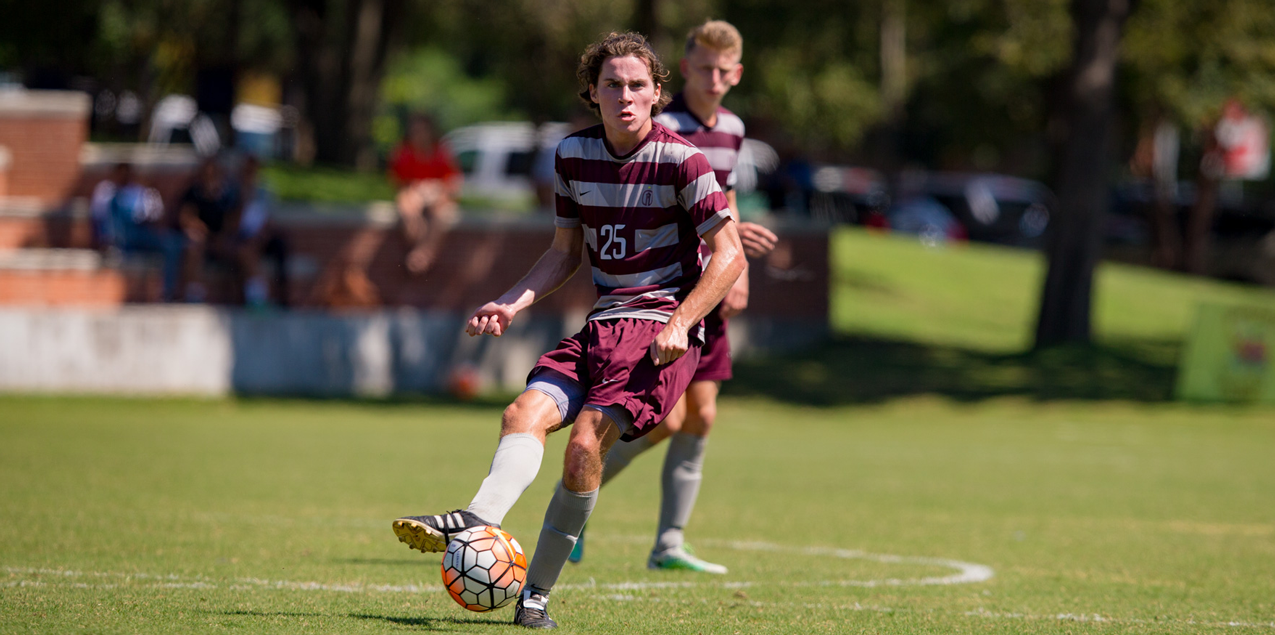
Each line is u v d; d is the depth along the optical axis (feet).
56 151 276.00
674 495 75.20
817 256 282.36
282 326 229.86
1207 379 229.25
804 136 518.78
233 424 185.68
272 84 626.64
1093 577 74.90
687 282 55.26
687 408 74.69
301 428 181.68
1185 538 93.45
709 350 74.43
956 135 539.29
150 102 397.19
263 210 241.35
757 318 275.18
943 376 251.39
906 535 93.30
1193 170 562.66
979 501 115.44
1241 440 185.88
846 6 378.32
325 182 296.30
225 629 51.11
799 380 248.73
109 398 212.43
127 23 373.20
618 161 53.98
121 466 127.03
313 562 73.31
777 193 304.09
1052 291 269.64
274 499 105.29
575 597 63.41
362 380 237.45
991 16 344.08
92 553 73.87
